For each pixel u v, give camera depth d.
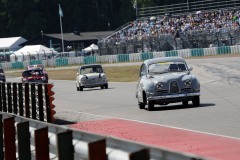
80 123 42.03
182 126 35.75
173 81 47.47
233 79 80.31
